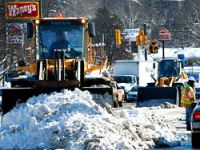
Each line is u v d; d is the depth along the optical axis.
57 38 59.59
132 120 44.88
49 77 55.00
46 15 144.50
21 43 113.56
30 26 59.72
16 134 42.41
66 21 59.72
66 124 41.38
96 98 51.94
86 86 55.97
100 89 52.47
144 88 86.06
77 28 59.69
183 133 47.91
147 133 42.19
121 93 88.75
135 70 133.75
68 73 55.38
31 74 59.31
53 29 59.81
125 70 134.50
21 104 50.59
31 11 114.44
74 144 37.84
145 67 136.00
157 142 41.78
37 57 59.62
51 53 59.50
